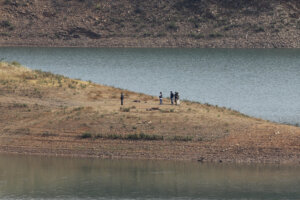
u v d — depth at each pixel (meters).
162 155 151.12
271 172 140.88
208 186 134.75
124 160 150.62
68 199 129.50
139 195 130.88
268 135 154.25
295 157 146.50
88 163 150.00
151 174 142.00
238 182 135.75
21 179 140.50
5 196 131.00
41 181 138.62
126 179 139.00
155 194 131.38
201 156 149.12
